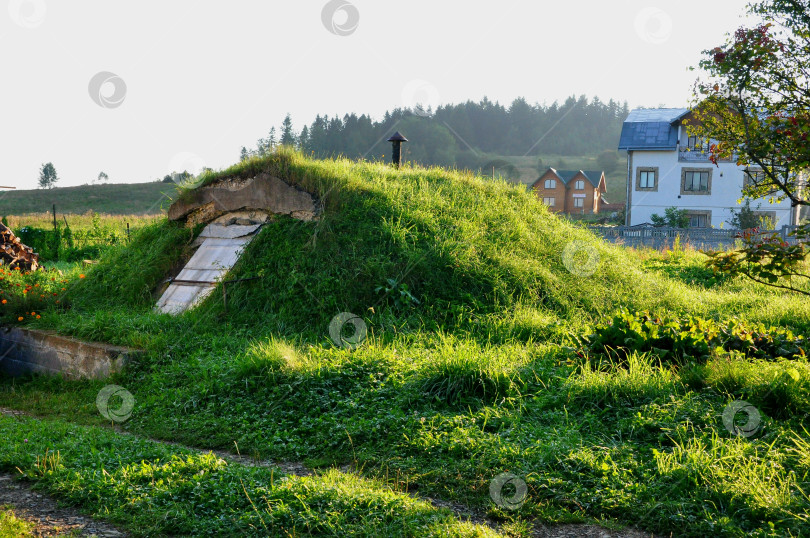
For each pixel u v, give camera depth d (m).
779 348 7.62
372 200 11.74
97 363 9.04
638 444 5.47
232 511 4.32
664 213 38.50
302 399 6.95
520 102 115.56
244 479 4.85
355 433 6.02
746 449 5.05
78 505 4.54
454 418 6.10
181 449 5.73
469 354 7.30
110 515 4.32
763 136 7.06
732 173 37.03
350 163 13.99
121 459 5.25
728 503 4.40
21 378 10.37
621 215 43.59
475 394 6.75
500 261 11.11
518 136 114.50
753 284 14.16
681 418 5.75
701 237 26.56
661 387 6.46
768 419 5.66
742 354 7.35
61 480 4.80
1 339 11.24
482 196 13.58
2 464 5.18
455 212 12.36
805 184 7.56
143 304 11.66
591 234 13.90
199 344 9.13
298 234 11.18
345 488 4.66
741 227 35.69
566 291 10.94
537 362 7.50
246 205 12.14
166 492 4.56
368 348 8.34
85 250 25.61
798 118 6.51
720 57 7.05
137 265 12.66
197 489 4.62
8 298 11.82
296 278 10.30
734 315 11.08
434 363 7.24
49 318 11.02
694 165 37.62
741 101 7.37
